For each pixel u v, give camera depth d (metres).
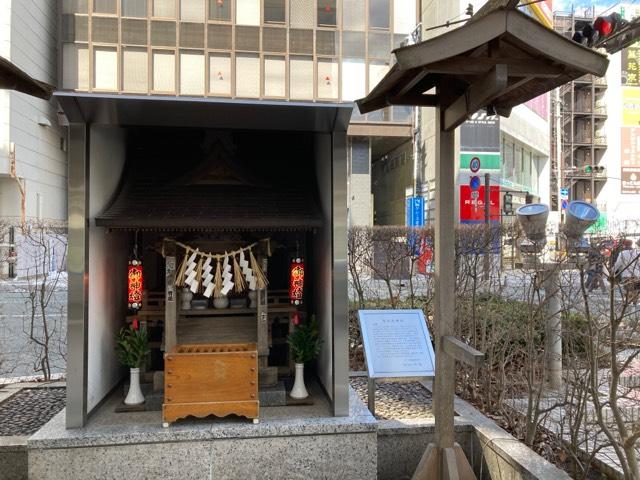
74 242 3.41
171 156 4.55
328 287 3.97
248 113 3.57
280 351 5.00
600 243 4.27
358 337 6.82
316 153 4.39
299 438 3.40
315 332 4.12
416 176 22.88
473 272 6.16
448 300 3.03
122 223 3.54
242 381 3.46
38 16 19.44
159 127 4.29
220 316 4.28
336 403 3.60
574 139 38.50
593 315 4.41
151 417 3.61
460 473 2.98
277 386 4.04
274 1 20.12
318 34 20.45
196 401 3.42
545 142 26.80
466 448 3.87
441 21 21.36
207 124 3.85
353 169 22.52
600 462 3.60
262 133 4.79
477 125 19.83
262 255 4.12
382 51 20.88
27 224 9.34
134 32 19.38
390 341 4.20
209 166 4.06
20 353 6.88
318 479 3.41
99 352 3.87
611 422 3.85
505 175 22.20
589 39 5.65
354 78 20.72
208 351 3.65
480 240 6.34
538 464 3.15
